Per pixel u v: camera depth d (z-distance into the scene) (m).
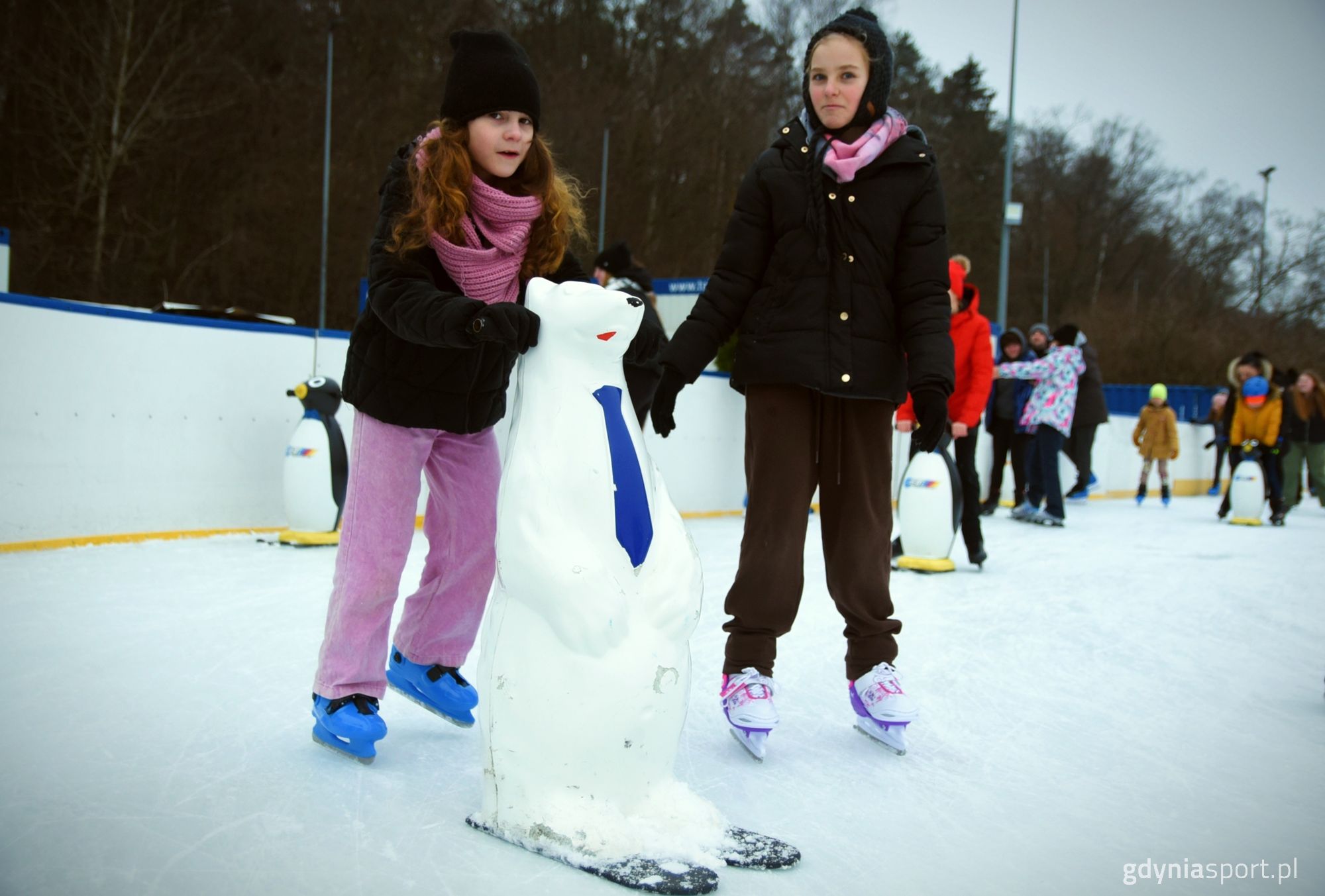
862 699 2.50
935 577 5.38
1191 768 2.41
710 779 2.23
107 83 23.11
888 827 1.98
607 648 1.73
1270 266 29.86
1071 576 5.56
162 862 1.69
